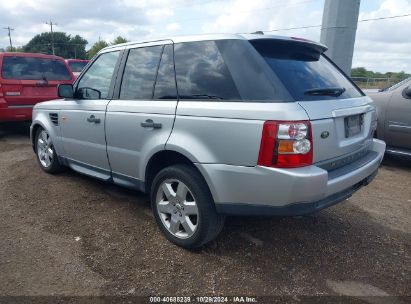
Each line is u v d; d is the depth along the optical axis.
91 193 4.61
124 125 3.67
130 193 4.64
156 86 3.47
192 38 3.30
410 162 6.79
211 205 3.07
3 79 7.26
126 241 3.46
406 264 3.25
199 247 3.30
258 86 2.78
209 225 3.08
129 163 3.74
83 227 3.72
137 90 3.67
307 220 4.01
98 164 4.24
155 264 3.10
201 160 2.96
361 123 3.36
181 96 3.23
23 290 2.75
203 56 3.17
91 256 3.20
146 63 3.65
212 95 3.00
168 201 3.37
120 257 3.19
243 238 3.54
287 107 2.62
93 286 2.81
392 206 4.55
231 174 2.83
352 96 3.40
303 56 3.36
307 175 2.59
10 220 3.86
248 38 3.00
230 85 2.91
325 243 3.54
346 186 3.00
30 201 4.35
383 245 3.56
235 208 2.91
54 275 2.93
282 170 2.61
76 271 2.98
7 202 4.32
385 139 6.31
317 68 3.33
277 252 3.34
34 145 5.57
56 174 5.32
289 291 2.82
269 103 2.68
